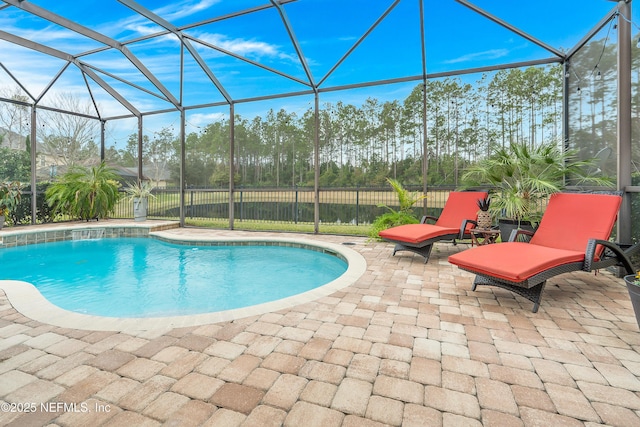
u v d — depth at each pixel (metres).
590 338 2.52
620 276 4.27
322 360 2.17
